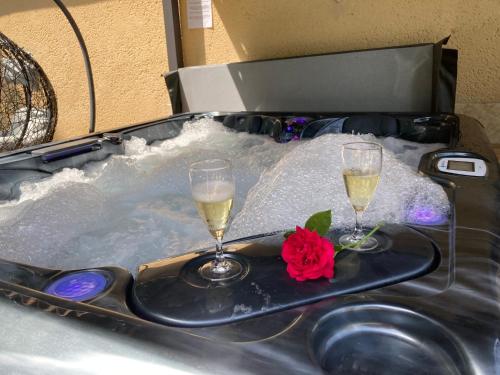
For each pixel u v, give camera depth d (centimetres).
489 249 64
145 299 58
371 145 77
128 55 256
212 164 71
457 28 169
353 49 190
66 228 123
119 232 124
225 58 221
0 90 212
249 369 37
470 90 174
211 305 55
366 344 47
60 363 40
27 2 282
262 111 196
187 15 222
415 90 169
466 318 47
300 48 201
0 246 108
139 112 268
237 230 96
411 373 44
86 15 260
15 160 141
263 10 203
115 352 40
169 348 40
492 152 113
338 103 186
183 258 70
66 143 162
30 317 46
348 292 56
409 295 53
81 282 65
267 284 59
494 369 40
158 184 160
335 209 89
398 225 76
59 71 289
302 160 115
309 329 47
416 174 100
